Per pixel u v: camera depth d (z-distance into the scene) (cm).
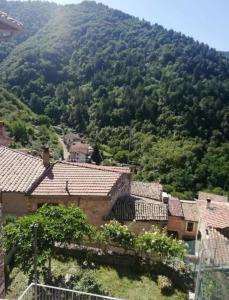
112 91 11744
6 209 2064
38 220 1477
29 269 1441
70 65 14262
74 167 2384
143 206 2389
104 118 10675
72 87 13238
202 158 7569
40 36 16400
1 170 2191
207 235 2328
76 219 1573
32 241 1412
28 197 2070
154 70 12062
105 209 2156
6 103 10256
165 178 7219
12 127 8062
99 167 2686
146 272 1733
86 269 1678
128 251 1842
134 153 8806
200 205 3403
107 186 2214
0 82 12262
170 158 7712
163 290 1600
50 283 1455
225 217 2612
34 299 1052
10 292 1408
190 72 11338
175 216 3241
